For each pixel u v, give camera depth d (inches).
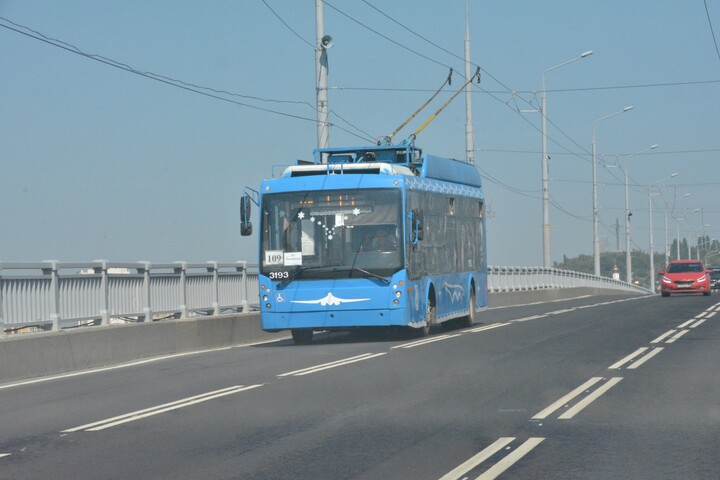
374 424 471.8
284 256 954.7
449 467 373.4
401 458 391.9
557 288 2399.1
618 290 3422.7
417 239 951.6
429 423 471.5
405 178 956.0
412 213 951.0
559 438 426.6
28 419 522.6
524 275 2126.0
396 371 690.8
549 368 687.1
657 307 1528.1
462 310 1136.8
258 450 415.5
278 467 381.1
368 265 940.6
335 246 946.7
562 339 926.4
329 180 958.4
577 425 457.7
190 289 984.3
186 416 511.8
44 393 637.3
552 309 1582.2
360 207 948.6
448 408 516.1
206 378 686.5
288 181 966.4
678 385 589.0
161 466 389.1
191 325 955.3
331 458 395.2
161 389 632.4
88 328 804.6
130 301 879.7
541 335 981.8
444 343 914.7
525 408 510.6
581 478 350.6
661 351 796.6
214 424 483.8
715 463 371.9
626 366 691.4
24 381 713.6
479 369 690.8
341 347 917.8
